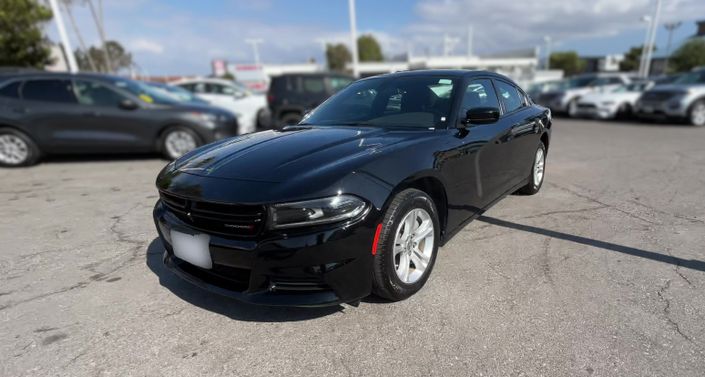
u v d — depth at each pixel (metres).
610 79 15.75
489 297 2.57
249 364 2.05
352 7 18.33
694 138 8.96
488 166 3.36
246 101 11.27
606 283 2.70
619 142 8.64
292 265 2.07
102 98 6.80
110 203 4.78
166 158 7.41
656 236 3.46
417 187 2.65
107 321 2.43
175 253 2.44
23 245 3.57
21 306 2.61
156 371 2.01
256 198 2.08
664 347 2.06
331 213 2.07
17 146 6.71
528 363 1.99
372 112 3.35
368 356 2.08
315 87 10.40
